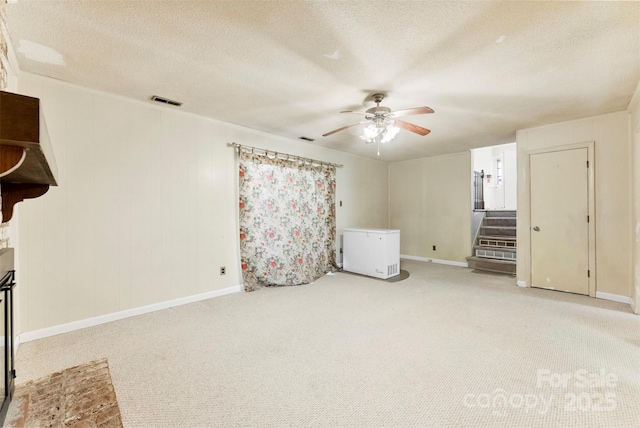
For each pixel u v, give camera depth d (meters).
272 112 3.28
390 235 4.57
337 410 1.53
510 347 2.21
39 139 0.79
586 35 1.82
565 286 3.66
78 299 2.58
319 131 4.05
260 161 3.98
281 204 4.22
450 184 5.66
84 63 2.20
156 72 2.35
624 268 3.26
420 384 1.75
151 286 3.03
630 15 1.62
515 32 1.80
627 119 3.21
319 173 4.82
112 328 2.59
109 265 2.75
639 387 1.70
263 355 2.11
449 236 5.68
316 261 4.70
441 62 2.16
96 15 1.66
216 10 1.62
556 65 2.20
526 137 3.91
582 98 2.85
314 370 1.91
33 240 2.36
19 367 1.94
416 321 2.74
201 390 1.70
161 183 3.11
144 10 1.61
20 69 2.27
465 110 3.19
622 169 3.25
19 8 1.58
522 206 3.96
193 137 3.37
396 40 1.89
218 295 3.58
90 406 1.18
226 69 2.29
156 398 1.63
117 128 2.81
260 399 1.62
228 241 3.71
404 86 2.58
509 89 2.63
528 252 3.92
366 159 5.96
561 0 1.53
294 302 3.33
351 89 2.65
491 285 4.04
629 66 2.21
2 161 0.80
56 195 2.47
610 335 2.40
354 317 2.85
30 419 1.10
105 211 2.73
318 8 1.60
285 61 2.17
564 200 3.64
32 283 2.35
